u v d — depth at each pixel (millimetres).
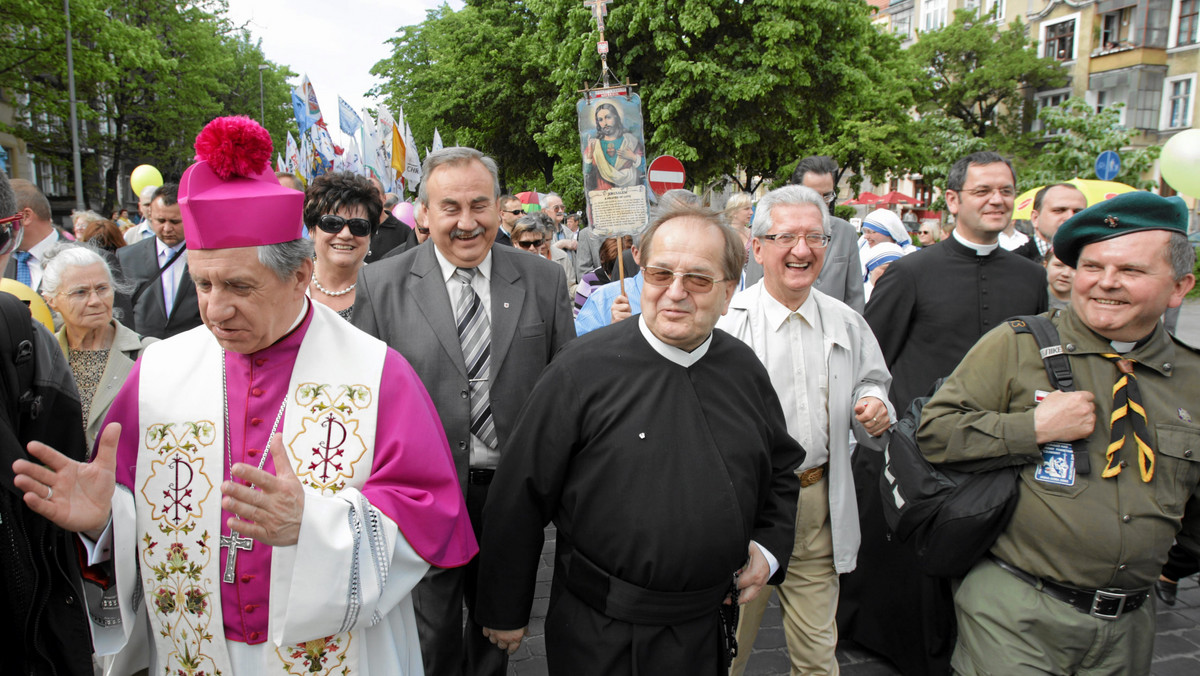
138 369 1702
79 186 19594
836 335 2637
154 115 25906
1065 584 1909
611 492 1812
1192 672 3166
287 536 1437
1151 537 1840
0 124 22594
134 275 4230
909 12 41812
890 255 5332
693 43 16969
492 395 2588
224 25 29000
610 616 1826
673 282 1783
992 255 3385
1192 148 5094
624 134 3625
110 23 20609
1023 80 33406
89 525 1417
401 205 7305
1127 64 31172
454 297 2664
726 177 20000
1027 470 1955
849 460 2654
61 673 1503
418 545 1648
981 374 2041
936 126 28625
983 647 2035
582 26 17656
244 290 1505
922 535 2107
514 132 27781
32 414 1529
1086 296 1873
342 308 3117
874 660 3273
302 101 8125
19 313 1525
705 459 1821
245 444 1646
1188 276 1810
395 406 1737
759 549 2043
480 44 26922
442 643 2463
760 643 3438
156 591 1642
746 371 1996
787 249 2525
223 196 1446
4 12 18062
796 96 17578
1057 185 3760
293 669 1601
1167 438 1840
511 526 1946
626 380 1860
